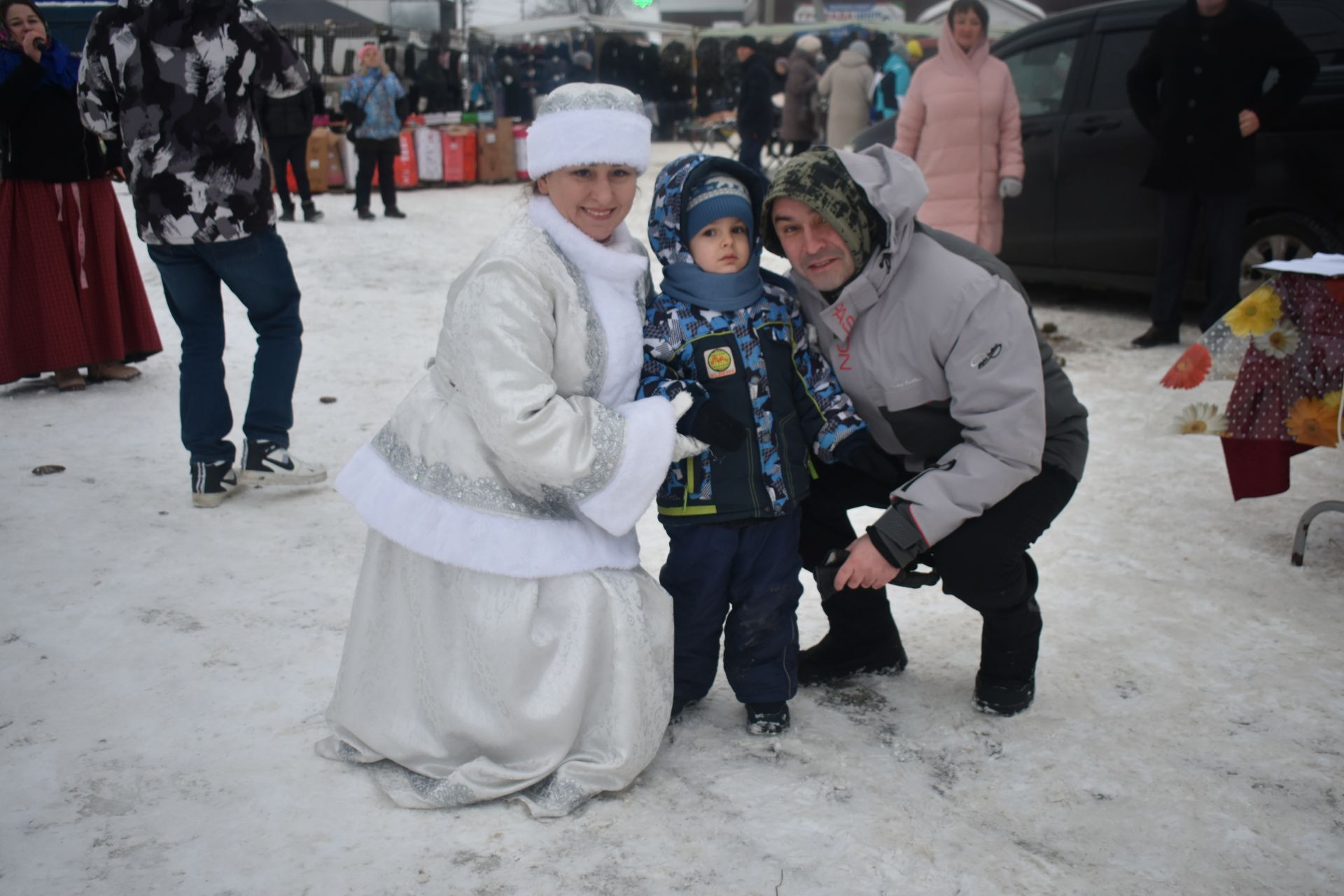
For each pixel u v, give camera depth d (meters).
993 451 2.43
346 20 20.69
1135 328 7.15
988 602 2.61
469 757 2.44
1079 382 5.91
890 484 2.74
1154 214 6.83
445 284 8.62
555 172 2.32
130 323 5.86
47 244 5.44
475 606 2.33
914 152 6.52
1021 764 2.57
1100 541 3.90
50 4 12.38
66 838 2.26
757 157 13.80
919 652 3.15
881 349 2.53
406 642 2.45
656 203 2.53
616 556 2.40
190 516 4.09
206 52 3.91
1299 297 3.45
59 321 5.52
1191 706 2.82
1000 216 6.50
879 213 2.40
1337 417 3.44
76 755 2.55
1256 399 3.55
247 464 4.26
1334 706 2.81
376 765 2.52
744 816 2.36
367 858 2.21
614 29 24.19
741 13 34.66
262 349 4.24
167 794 2.41
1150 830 2.32
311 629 3.20
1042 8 21.16
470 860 2.21
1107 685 2.93
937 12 25.83
